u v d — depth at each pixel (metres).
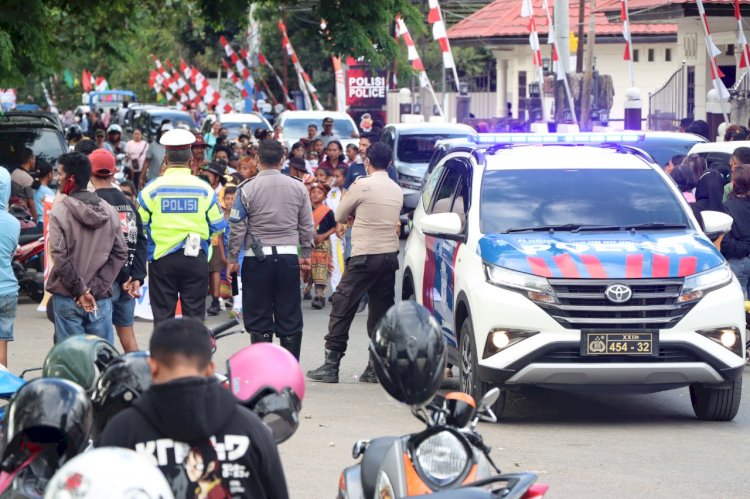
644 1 41.44
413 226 16.52
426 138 36.31
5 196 13.61
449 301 13.98
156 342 5.61
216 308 21.34
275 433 6.78
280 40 67.94
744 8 37.31
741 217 17.19
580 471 10.98
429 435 5.98
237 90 75.81
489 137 15.80
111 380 6.78
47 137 27.09
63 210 12.70
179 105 71.88
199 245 15.38
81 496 4.83
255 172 21.98
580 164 14.59
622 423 13.36
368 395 14.71
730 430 12.99
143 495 4.86
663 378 12.52
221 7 35.59
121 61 34.19
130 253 14.08
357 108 57.62
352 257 15.45
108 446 5.56
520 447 11.98
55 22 28.48
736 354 12.72
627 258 12.65
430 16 36.97
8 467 6.35
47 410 6.26
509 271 12.64
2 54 24.41
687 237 13.44
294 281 15.21
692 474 10.93
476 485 5.86
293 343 15.30
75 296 12.70
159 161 35.69
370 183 15.32
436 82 69.88
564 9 34.44
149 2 37.22
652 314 12.49
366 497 6.52
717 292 12.67
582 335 12.36
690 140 24.83
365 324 20.69
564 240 13.18
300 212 15.24
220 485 5.64
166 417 5.54
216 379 5.77
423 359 6.30
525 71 58.94
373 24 36.03
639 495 10.19
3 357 13.84
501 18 57.16
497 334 12.52
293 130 42.78
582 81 37.69
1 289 13.60
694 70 42.56
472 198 14.08
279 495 5.84
